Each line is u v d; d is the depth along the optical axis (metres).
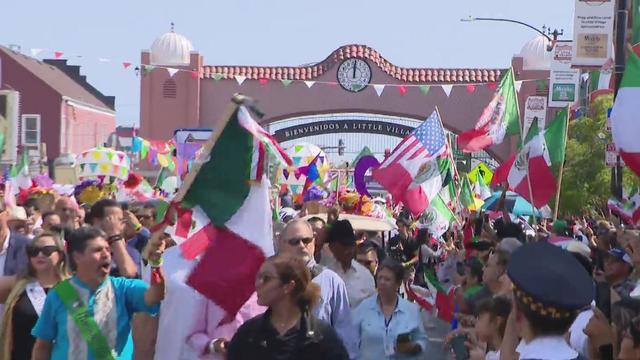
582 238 41.62
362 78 114.88
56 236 20.14
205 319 18.31
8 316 19.89
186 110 116.38
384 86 104.88
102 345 17.08
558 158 35.25
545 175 35.06
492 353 16.44
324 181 71.50
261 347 14.85
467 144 43.94
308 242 19.69
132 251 25.75
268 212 18.23
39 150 130.38
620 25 41.38
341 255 23.53
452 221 48.28
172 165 68.31
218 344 17.92
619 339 16.14
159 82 116.62
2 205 24.89
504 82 43.59
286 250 19.64
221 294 18.00
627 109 25.08
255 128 17.47
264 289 14.81
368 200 50.03
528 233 39.47
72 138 152.50
